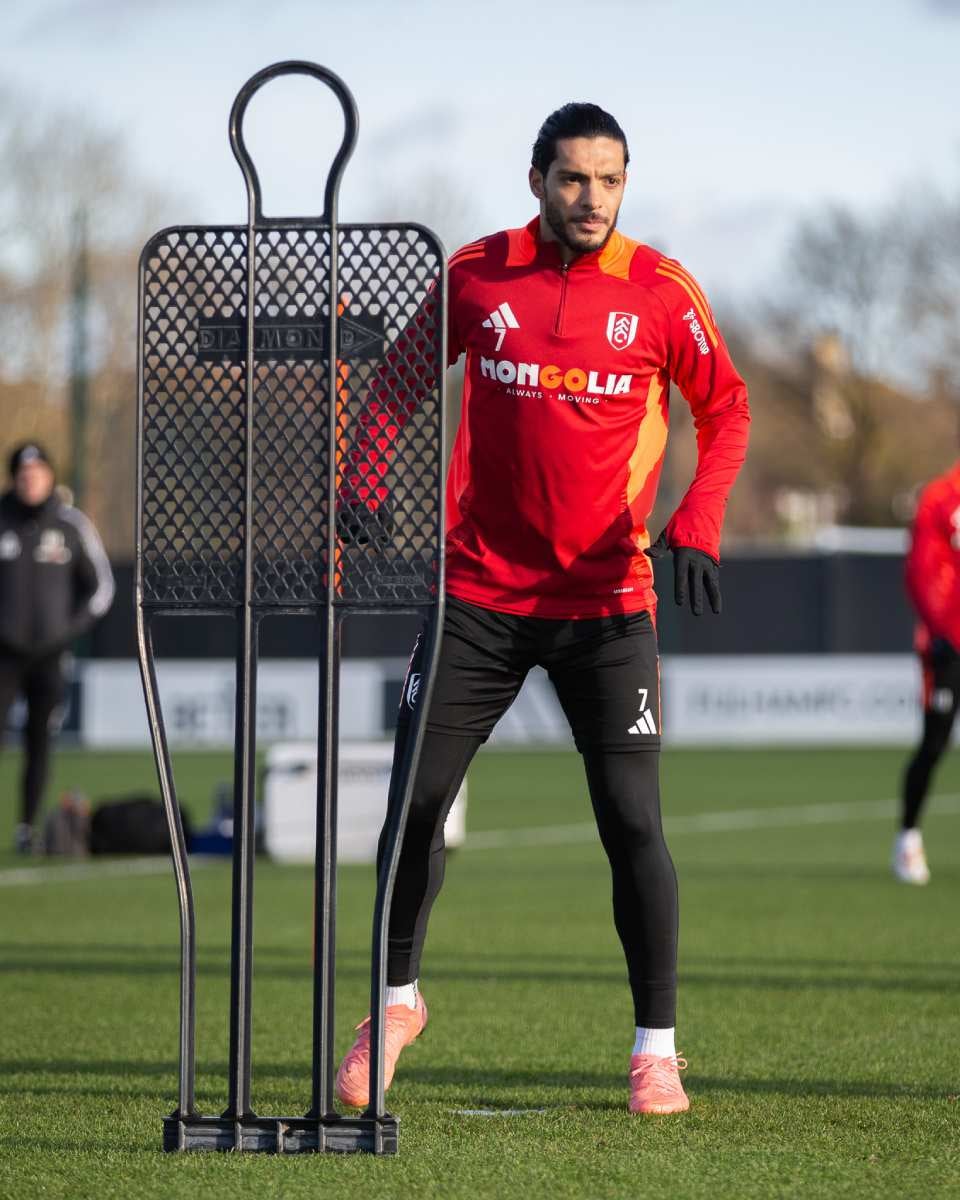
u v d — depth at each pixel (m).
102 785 67.62
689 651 103.44
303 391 14.33
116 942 29.55
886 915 32.41
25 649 43.97
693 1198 12.77
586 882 38.50
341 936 30.17
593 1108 16.44
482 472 16.23
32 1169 13.68
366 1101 16.39
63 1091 17.33
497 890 36.97
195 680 96.44
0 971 26.23
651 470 16.41
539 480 15.96
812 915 32.38
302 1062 19.05
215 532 14.43
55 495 44.38
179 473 14.48
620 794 16.48
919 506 36.75
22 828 45.25
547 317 15.90
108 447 146.88
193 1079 14.46
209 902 35.28
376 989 14.27
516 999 23.39
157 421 14.51
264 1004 23.16
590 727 16.61
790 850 45.41
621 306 15.94
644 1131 15.20
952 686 37.25
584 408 15.88
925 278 189.12
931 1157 14.12
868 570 101.56
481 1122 15.66
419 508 14.38
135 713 97.44
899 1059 18.91
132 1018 22.06
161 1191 12.96
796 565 102.38
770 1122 15.61
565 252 15.98
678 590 15.84
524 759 84.75
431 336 14.35
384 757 42.34
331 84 14.23
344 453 14.45
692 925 30.98
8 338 144.50
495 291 16.03
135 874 40.59
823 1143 14.69
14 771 76.06
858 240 196.25
